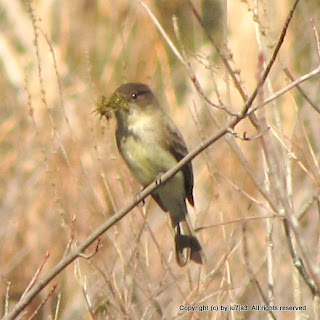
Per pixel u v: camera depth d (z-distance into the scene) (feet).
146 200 41.70
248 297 35.70
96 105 38.91
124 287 33.45
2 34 57.11
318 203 32.76
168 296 35.58
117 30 55.31
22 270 46.39
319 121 38.17
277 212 31.81
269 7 37.11
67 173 38.83
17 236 47.24
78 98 47.37
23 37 56.54
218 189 35.29
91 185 36.04
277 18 42.86
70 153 40.78
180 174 39.14
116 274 35.91
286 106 38.29
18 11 58.03
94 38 57.21
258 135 29.01
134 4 55.11
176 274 36.09
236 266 36.27
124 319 32.76
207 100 29.73
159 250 34.01
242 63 42.86
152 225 39.19
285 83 35.65
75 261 34.68
